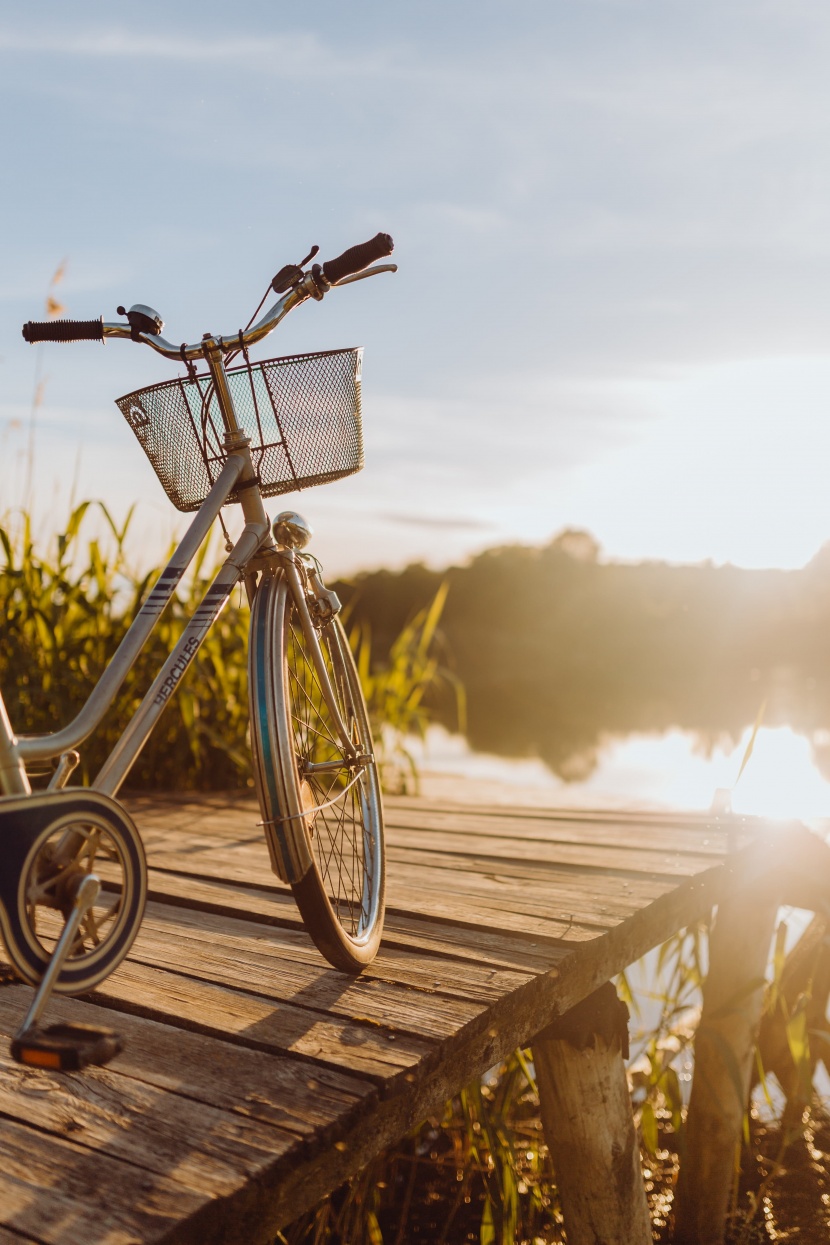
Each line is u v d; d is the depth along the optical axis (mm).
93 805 1494
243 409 1920
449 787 5074
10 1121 1416
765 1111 3434
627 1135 2268
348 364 1919
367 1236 2424
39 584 4172
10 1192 1239
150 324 1862
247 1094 1497
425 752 5113
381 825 2361
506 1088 2484
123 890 1550
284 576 2045
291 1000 1863
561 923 2320
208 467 1948
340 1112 1441
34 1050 1283
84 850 1488
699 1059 2949
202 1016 1782
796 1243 2746
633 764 7801
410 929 2318
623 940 2346
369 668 5246
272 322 1837
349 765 2205
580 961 2162
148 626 1688
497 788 5039
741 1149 3139
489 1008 1822
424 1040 1680
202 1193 1241
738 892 3078
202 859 2980
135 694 4168
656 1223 2873
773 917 3137
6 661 4164
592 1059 2201
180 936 2258
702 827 3506
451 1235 2631
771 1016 3314
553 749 8914
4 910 1366
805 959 3250
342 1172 1461
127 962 2072
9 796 1391
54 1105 1461
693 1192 2826
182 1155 1327
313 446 1948
